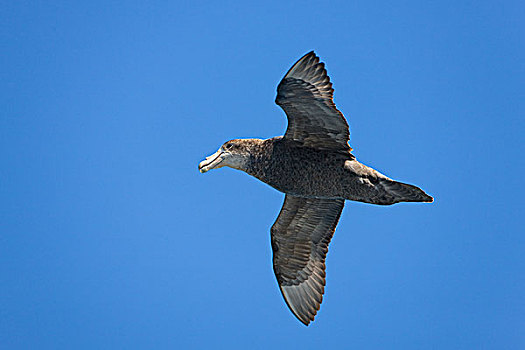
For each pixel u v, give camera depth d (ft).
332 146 50.70
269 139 53.67
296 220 57.93
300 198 56.49
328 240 57.98
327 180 51.34
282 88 47.50
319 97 47.37
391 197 50.65
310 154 51.44
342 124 48.78
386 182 49.67
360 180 50.31
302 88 47.16
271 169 53.06
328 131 49.73
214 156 54.44
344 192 51.62
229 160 54.34
